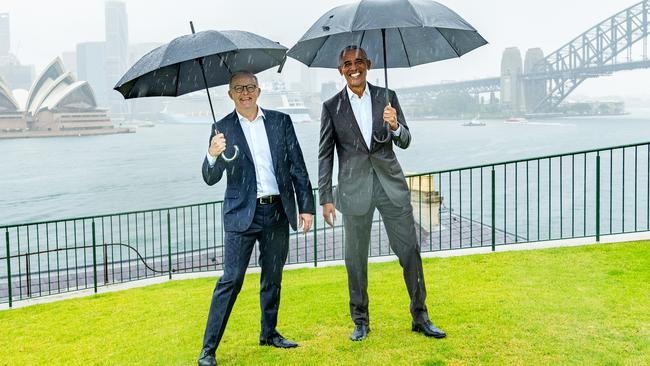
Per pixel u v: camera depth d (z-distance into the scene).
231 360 3.67
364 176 3.65
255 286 6.65
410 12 3.33
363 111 3.67
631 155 74.50
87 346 4.60
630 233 7.12
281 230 3.65
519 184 49.00
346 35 3.99
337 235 14.94
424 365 3.39
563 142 108.31
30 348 4.75
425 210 14.38
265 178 3.54
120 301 6.62
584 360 3.34
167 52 3.31
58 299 7.56
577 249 6.47
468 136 140.25
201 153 114.25
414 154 93.06
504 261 6.20
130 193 59.69
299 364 3.52
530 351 3.51
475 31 3.52
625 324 3.91
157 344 4.40
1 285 13.79
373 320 4.37
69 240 33.34
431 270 6.01
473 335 3.85
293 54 3.82
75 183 69.25
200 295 6.55
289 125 3.67
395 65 4.19
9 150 136.62
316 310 4.84
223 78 3.98
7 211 49.84
